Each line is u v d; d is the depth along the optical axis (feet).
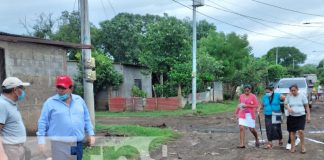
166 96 100.42
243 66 142.92
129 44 150.82
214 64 115.96
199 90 117.19
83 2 45.85
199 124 64.59
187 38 98.37
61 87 20.43
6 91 19.85
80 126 20.99
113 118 75.25
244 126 40.19
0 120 19.36
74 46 42.11
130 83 107.14
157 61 97.25
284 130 54.44
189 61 99.09
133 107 95.30
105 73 96.17
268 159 34.22
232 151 38.50
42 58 39.81
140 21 159.12
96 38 150.30
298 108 36.45
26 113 37.27
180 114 82.28
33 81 38.32
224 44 138.41
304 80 85.61
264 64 162.91
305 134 49.44
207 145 42.45
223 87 145.59
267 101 40.04
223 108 99.14
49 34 128.77
